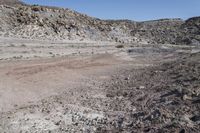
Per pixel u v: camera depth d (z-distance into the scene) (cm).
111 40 9119
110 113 1606
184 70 2753
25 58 3653
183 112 1439
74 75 2914
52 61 3641
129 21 15000
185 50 7056
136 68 3659
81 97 1998
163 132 1231
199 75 2345
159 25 15500
